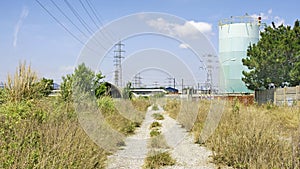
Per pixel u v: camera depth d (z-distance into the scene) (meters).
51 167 4.93
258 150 6.87
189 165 7.44
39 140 5.79
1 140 5.30
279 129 9.16
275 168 5.78
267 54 22.64
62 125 7.27
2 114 7.60
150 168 7.14
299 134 7.11
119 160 7.86
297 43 21.59
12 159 4.70
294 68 21.25
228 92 29.05
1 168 4.58
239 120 10.30
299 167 5.62
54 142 5.79
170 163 7.50
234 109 12.29
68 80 11.61
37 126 6.65
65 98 11.05
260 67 22.78
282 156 6.13
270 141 7.07
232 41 31.14
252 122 8.56
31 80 11.13
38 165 4.81
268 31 23.84
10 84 10.77
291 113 13.87
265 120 9.24
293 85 21.94
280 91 20.30
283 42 21.86
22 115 7.77
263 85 23.19
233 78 29.94
